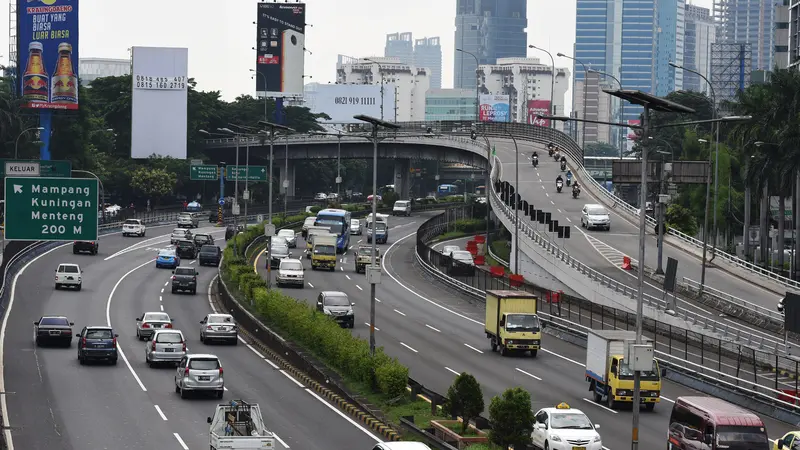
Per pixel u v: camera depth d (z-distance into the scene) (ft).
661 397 221.25
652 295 334.03
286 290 370.12
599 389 210.59
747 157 457.68
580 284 355.56
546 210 505.25
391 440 172.96
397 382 201.16
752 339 273.75
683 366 243.60
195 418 189.88
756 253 484.33
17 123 570.46
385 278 419.54
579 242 427.74
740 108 444.96
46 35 585.22
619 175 324.39
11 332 280.10
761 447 152.66
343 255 485.97
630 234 454.81
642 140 157.38
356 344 225.15
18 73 586.86
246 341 288.71
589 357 217.56
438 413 188.85
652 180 339.16
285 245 436.35
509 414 155.84
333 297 304.09
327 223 496.23
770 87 426.51
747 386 224.33
